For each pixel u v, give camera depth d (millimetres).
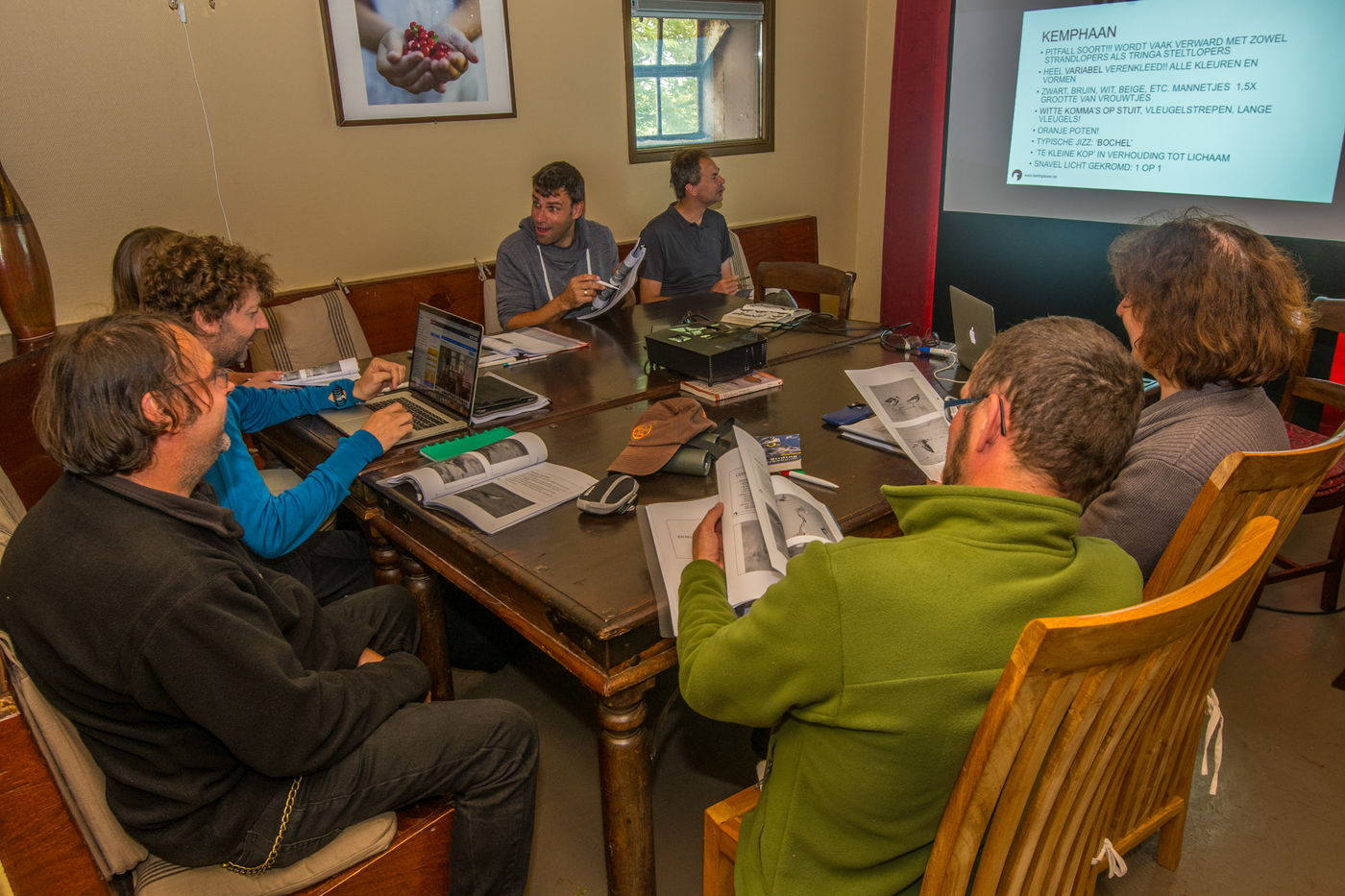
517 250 3037
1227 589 773
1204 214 1312
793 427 1778
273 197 3078
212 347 1601
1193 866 1580
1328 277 3234
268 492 1484
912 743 774
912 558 778
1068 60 3803
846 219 4961
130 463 1016
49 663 988
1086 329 833
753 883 946
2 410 1842
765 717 849
